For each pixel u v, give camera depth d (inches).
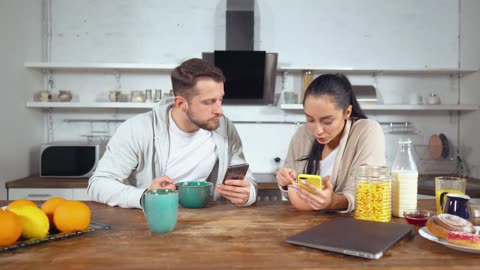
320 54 148.3
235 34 135.3
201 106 59.7
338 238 38.3
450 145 150.3
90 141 145.9
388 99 149.6
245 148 148.3
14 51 124.6
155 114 68.5
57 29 144.6
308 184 49.8
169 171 70.1
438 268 32.5
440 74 150.2
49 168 125.6
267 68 132.5
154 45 146.5
